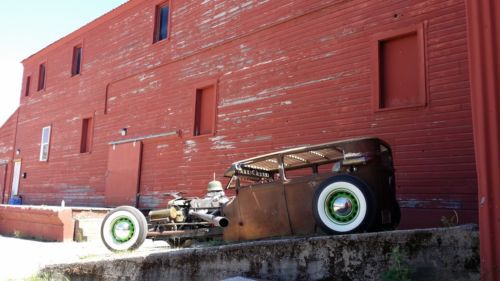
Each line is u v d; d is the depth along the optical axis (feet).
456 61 27.35
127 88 56.65
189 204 28.71
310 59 35.58
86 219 41.83
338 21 34.09
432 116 27.86
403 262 16.84
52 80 74.64
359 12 32.83
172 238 27.58
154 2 54.70
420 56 28.89
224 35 44.04
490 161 14.48
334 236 18.37
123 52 58.49
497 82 14.69
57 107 71.77
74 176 63.98
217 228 27.27
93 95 63.05
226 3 44.55
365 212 18.83
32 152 77.05
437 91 27.86
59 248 35.45
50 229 42.86
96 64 63.57
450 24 27.94
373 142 20.72
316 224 20.81
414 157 28.25
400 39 30.60
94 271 24.36
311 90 35.04
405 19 30.07
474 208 25.48
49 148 71.72
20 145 81.35
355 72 32.32
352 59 32.68
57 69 73.82
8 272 26.08
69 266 25.12
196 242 28.63
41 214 43.21
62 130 69.36
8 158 84.53
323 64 34.55
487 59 14.97
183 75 48.34
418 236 16.75
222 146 41.91
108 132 58.59
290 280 19.16
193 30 48.06
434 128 27.68
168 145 48.73
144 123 52.54
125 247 26.50
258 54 40.09
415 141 28.35
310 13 36.22
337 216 19.48
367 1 32.48
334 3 34.50
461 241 16.02
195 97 46.29
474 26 15.43
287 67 37.27
